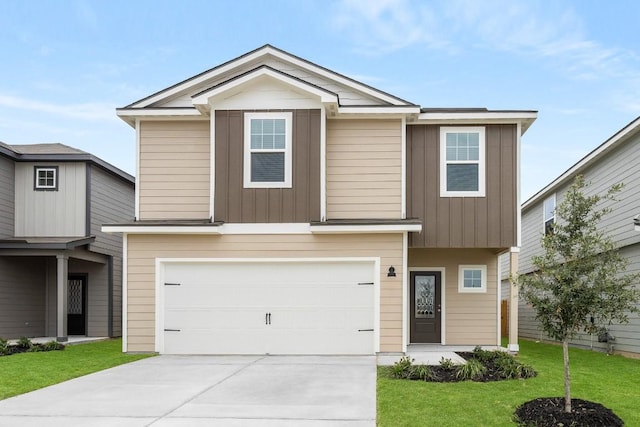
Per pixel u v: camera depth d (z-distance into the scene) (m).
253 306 12.33
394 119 13.07
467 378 9.05
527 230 22.98
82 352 13.00
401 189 12.89
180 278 12.46
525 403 7.21
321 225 12.00
